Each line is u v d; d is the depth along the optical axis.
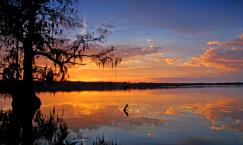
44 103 32.81
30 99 21.36
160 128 17.33
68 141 13.00
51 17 20.39
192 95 55.69
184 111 26.56
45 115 21.06
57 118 19.97
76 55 23.11
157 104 34.22
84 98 44.09
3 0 16.56
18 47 20.28
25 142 12.39
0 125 15.43
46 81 22.03
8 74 20.16
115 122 19.25
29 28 18.94
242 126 18.41
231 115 23.86
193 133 15.94
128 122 19.44
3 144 11.83
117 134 15.17
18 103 20.95
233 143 13.83
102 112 25.08
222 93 64.94
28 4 17.91
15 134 13.43
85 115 22.45
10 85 20.97
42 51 21.53
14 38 19.03
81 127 16.80
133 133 15.58
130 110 27.20
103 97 48.09
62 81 22.83
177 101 39.22
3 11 16.50
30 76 21.19
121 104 33.94
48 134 14.20
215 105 33.16
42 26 19.66
